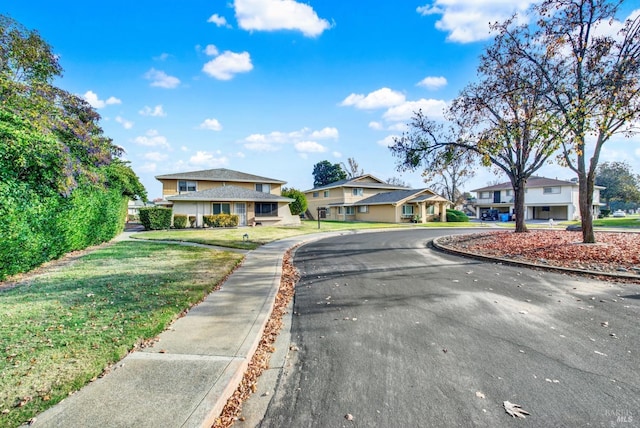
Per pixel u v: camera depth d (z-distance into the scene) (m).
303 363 3.71
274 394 3.11
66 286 6.49
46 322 4.47
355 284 7.36
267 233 20.80
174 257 10.71
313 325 4.93
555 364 3.56
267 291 6.61
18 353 3.53
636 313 5.12
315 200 45.34
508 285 7.00
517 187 15.38
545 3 10.40
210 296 6.18
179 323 4.67
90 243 12.93
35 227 7.84
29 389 2.88
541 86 11.17
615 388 3.10
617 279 7.28
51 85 12.62
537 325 4.68
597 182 56.62
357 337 4.39
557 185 40.59
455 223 33.78
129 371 3.24
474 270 8.66
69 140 11.90
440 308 5.52
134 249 12.55
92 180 11.83
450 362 3.63
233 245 14.50
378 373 3.43
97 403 2.71
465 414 2.74
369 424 2.63
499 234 15.01
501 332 4.45
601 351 3.85
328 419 2.71
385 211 35.78
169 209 24.86
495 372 3.41
